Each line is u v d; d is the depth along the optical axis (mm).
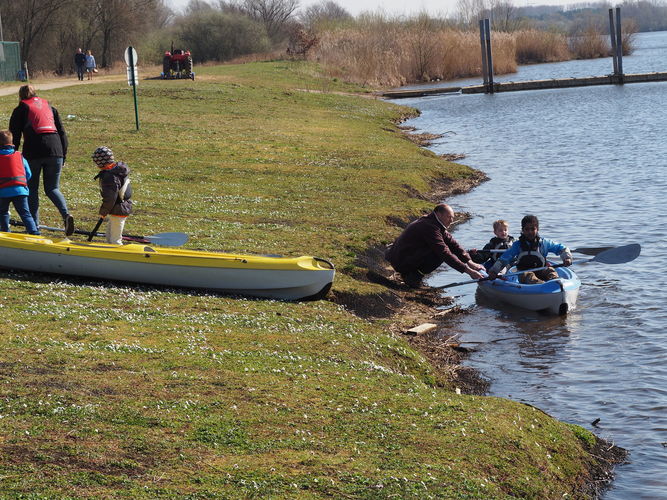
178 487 6359
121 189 12625
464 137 37281
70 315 10359
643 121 39438
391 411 8336
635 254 14688
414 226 15094
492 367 11445
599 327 12969
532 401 10188
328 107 43688
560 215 21109
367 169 25703
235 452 7059
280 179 23312
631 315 13414
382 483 6738
